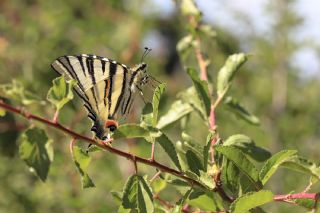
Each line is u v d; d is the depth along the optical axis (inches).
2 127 412.2
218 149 213.8
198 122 395.5
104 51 628.1
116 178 498.9
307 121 689.0
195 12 347.9
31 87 538.0
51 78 578.2
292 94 722.8
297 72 740.7
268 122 652.1
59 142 445.1
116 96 233.3
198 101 291.0
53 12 633.0
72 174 454.6
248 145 256.1
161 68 643.5
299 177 571.8
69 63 223.3
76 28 641.6
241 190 226.7
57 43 614.5
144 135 203.2
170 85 603.8
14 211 516.1
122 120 239.6
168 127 291.0
